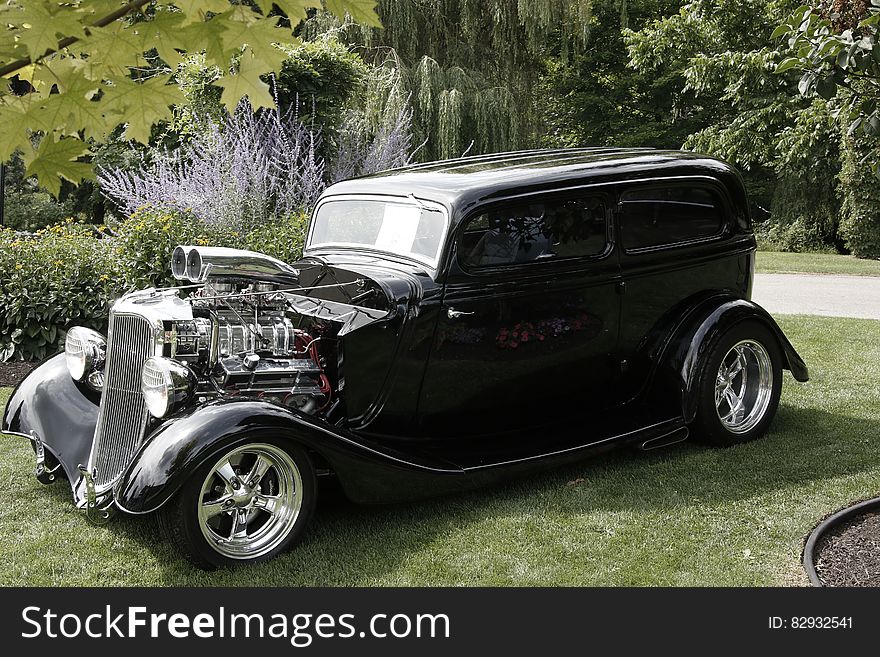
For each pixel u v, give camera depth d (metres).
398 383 4.45
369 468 4.04
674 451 5.29
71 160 1.87
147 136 1.97
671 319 5.23
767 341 5.37
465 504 4.53
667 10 26.88
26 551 4.04
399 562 3.86
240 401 3.84
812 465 4.97
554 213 4.77
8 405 4.82
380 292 4.39
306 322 4.53
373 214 4.99
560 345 4.84
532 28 20.16
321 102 12.02
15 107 1.84
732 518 4.25
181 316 4.07
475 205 4.53
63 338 7.80
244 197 9.55
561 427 4.98
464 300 4.51
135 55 1.84
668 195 5.21
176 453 3.60
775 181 25.45
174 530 3.71
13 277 7.77
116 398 4.20
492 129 19.03
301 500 3.97
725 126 23.25
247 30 1.81
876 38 3.48
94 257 8.07
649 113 27.88
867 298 12.60
